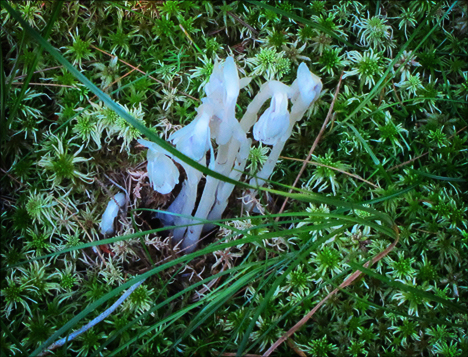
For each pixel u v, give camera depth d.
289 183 0.34
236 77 0.27
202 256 0.33
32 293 0.31
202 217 0.31
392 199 0.33
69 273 0.31
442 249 0.33
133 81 0.33
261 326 0.31
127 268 0.32
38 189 0.32
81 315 0.27
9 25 0.33
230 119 0.27
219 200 0.32
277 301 0.32
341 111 0.34
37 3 0.34
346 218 0.28
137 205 0.33
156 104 0.34
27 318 0.31
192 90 0.34
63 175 0.32
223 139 0.27
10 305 0.30
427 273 0.33
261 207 0.33
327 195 0.34
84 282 0.31
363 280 0.32
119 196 0.32
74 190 0.33
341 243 0.33
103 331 0.31
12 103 0.32
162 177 0.28
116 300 0.31
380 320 0.32
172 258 0.32
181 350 0.31
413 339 0.32
